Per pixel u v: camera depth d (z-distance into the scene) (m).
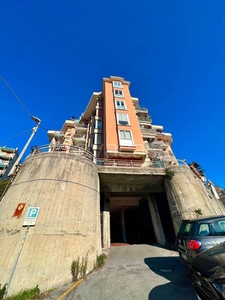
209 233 4.94
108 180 13.01
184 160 13.62
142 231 17.33
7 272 5.34
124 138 18.61
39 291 5.03
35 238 6.20
